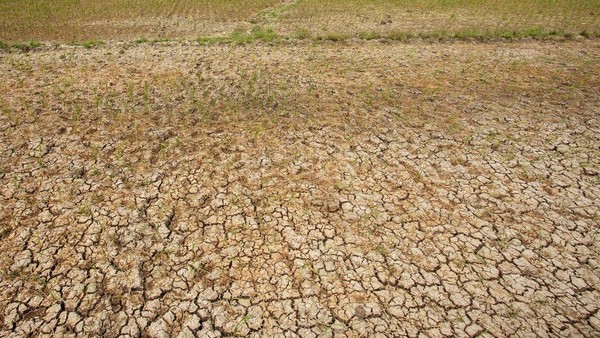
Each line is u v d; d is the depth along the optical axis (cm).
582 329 310
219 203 432
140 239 385
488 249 380
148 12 1515
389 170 489
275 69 809
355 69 806
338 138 552
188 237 389
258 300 330
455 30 1135
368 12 1430
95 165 488
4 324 307
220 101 658
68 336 300
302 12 1453
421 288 342
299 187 458
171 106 639
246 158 507
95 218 407
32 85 713
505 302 331
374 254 373
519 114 617
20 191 441
